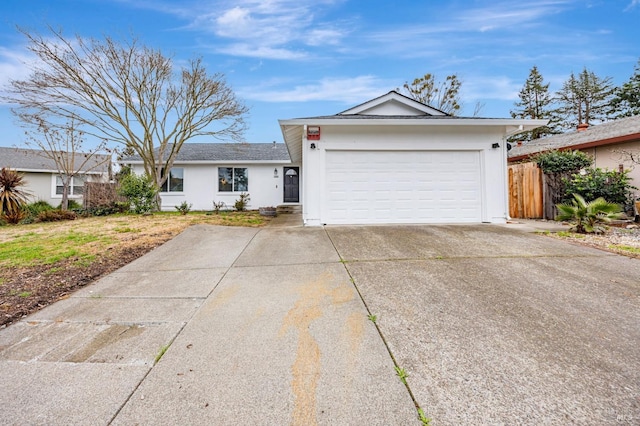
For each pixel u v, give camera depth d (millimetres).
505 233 6184
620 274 3617
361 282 3463
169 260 4613
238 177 14719
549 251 4711
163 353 2162
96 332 2490
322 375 1875
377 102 9828
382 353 2090
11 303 3078
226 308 2895
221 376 1892
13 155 15125
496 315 2611
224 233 6625
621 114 23656
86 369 1992
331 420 1530
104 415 1594
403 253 4691
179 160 14133
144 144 12547
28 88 10500
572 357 2006
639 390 1694
